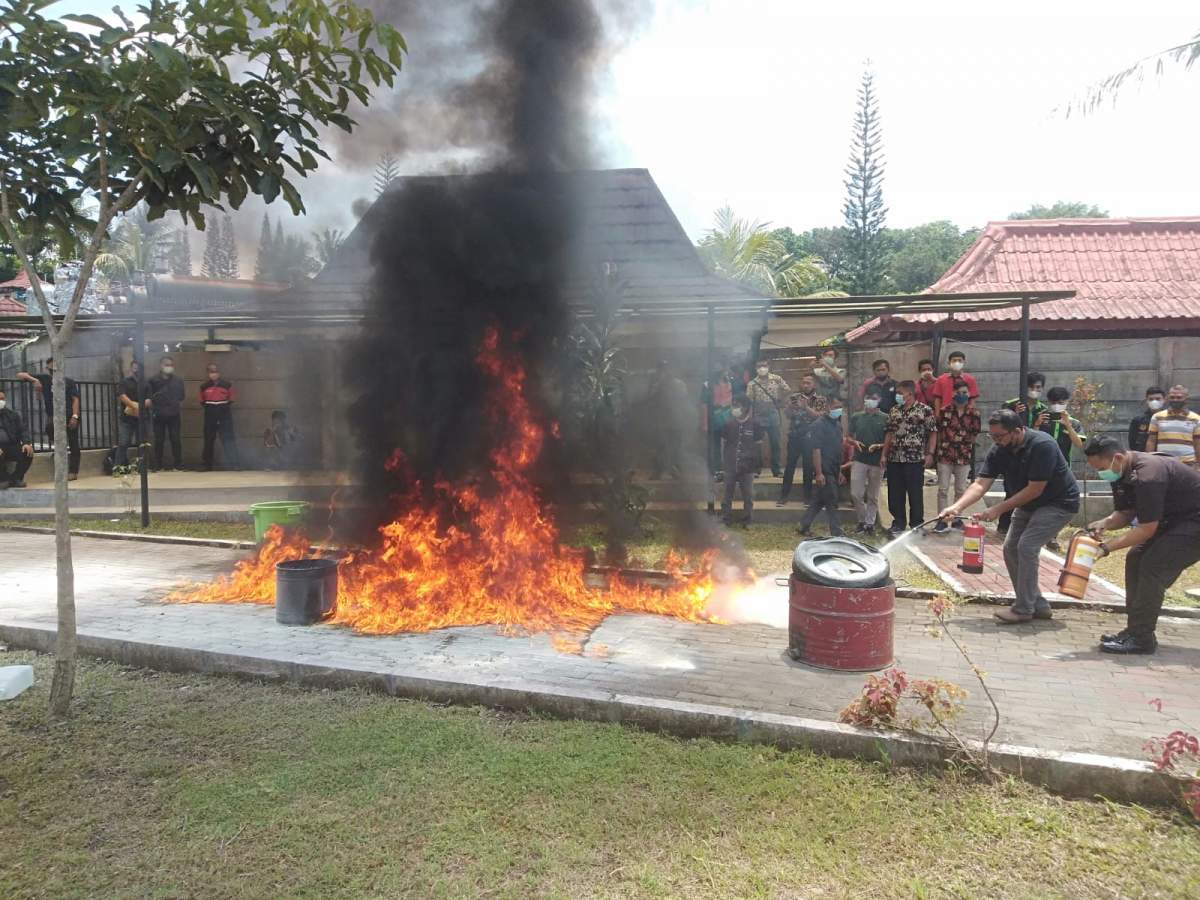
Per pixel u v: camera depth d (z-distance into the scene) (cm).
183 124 429
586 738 403
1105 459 547
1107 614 643
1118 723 417
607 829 320
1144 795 345
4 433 1157
